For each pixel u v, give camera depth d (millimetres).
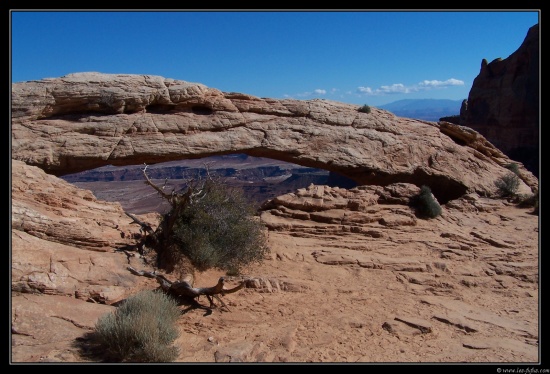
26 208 9867
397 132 28422
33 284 8133
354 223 17422
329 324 9047
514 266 14242
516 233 19203
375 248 15297
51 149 19672
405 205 20359
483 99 60500
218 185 12727
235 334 8250
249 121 24734
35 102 19922
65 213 11453
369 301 10750
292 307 9875
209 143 23031
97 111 21500
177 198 11383
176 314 8383
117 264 9836
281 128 25219
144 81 22344
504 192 27328
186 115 23250
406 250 15398
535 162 50781
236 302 9805
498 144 57250
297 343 8078
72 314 7777
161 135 22094
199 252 10852
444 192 28297
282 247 14195
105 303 8562
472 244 16609
